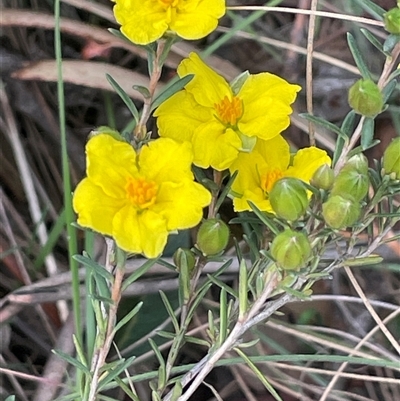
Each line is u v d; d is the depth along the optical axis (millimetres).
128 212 165
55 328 275
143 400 266
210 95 187
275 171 189
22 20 291
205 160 182
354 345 290
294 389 281
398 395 283
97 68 285
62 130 233
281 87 191
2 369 249
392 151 176
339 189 169
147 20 173
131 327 262
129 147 169
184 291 190
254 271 195
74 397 213
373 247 190
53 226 286
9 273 287
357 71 292
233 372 279
